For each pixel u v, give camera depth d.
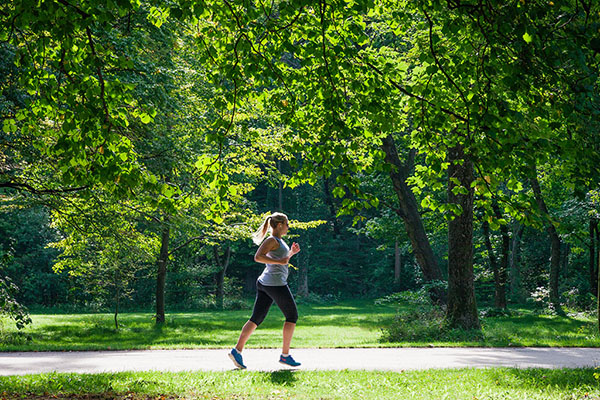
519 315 27.98
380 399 6.44
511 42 5.70
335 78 6.73
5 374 8.46
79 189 14.02
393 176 22.08
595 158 5.87
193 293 44.44
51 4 5.37
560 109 5.70
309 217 55.31
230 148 18.98
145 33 12.50
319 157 6.79
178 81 15.09
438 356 11.21
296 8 6.14
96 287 22.28
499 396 6.82
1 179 13.61
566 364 10.14
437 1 6.07
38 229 41.47
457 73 6.67
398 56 13.10
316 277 59.94
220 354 11.44
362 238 62.31
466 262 16.91
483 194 6.47
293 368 8.83
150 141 13.09
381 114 6.85
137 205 16.41
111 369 9.03
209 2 6.42
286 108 7.03
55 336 18.58
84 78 6.04
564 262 40.28
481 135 7.00
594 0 5.67
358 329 22.64
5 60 10.00
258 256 8.18
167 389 6.85
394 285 58.00
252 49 6.52
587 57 5.74
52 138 11.80
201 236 23.36
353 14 6.62
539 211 6.08
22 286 42.03
